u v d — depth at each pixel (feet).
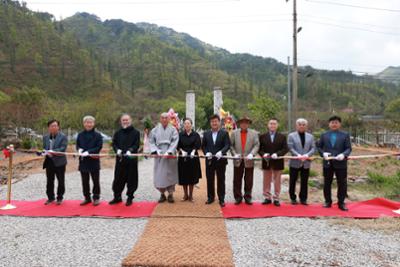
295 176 25.21
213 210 23.38
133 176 24.88
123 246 16.83
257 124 120.16
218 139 25.21
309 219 21.68
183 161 25.72
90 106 131.85
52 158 24.90
